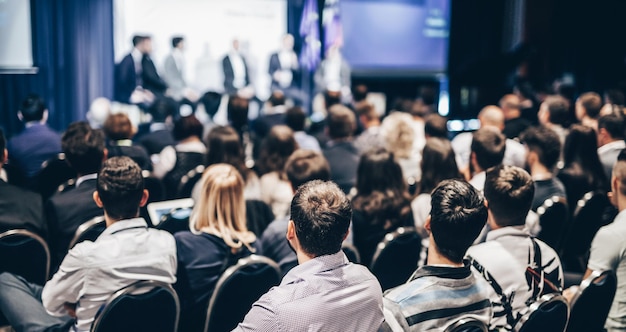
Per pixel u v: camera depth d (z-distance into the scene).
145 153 4.37
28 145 4.55
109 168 2.23
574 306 2.26
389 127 4.73
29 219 2.98
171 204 3.38
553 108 5.03
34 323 2.39
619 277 2.46
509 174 2.18
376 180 3.12
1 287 2.55
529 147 3.47
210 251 2.47
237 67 8.77
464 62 10.86
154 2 8.26
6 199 2.94
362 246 3.14
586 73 10.81
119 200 2.22
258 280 2.46
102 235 2.21
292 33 9.31
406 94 11.00
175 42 8.13
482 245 2.15
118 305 2.07
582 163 3.93
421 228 3.19
